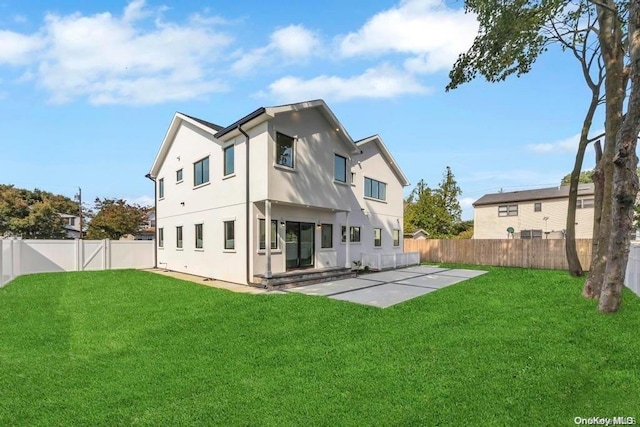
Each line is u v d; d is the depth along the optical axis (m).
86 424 3.11
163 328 6.27
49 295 9.50
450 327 6.03
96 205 35.91
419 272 15.48
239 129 11.80
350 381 3.91
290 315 7.12
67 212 35.62
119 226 31.02
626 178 6.35
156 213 19.20
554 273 13.58
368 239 18.33
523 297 8.65
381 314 7.09
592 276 8.25
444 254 21.27
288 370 4.29
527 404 3.29
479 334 5.56
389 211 20.64
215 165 13.71
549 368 4.14
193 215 15.20
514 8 7.60
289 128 12.03
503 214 30.91
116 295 9.53
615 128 7.74
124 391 3.76
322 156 13.53
